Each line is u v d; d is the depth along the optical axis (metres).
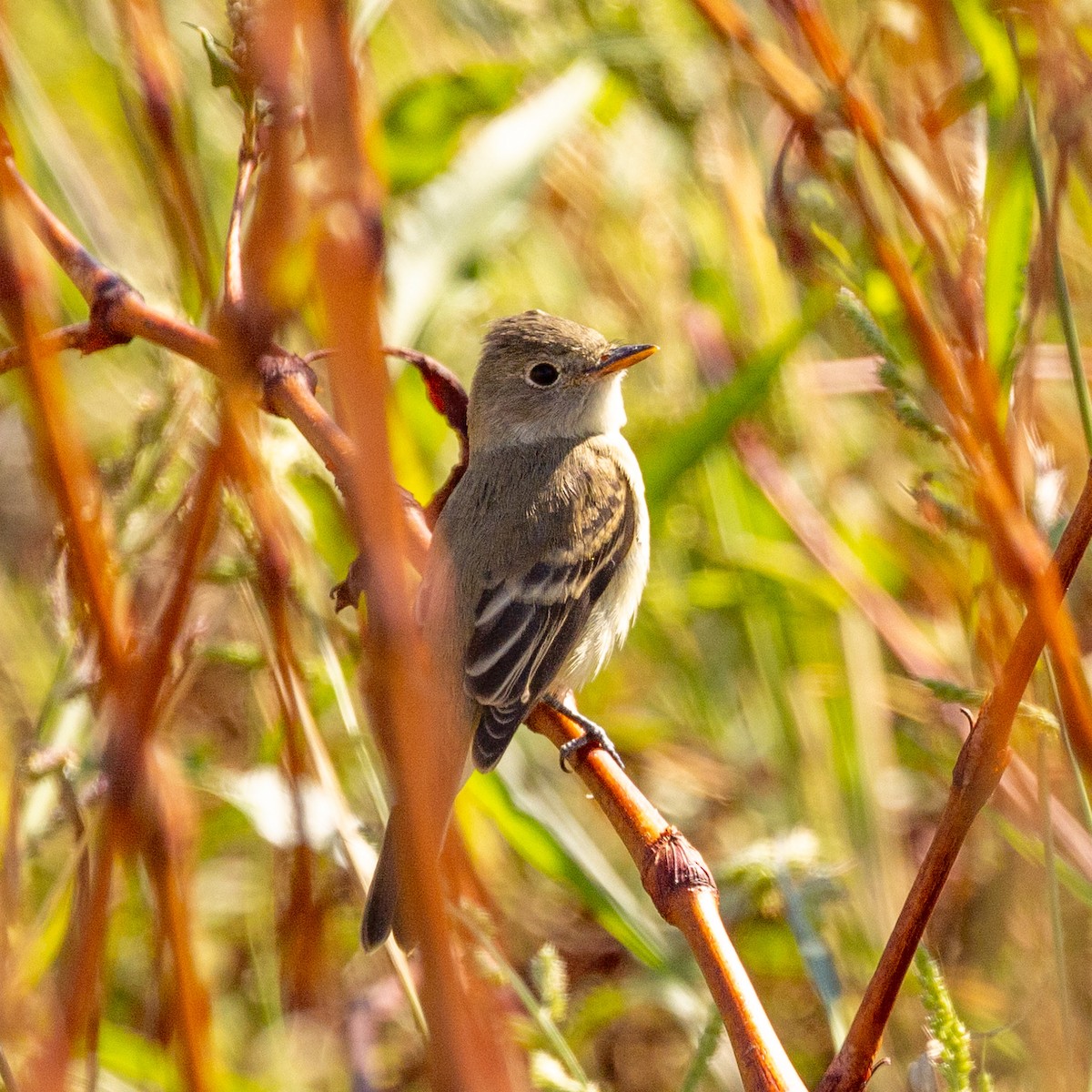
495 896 9.11
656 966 8.59
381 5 5.95
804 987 9.20
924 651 9.52
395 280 9.39
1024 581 5.32
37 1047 5.19
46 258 8.92
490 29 11.32
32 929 6.30
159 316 5.78
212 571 6.04
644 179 11.21
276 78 3.24
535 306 11.16
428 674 3.39
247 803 7.76
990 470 5.70
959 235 7.30
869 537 10.40
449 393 8.06
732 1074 8.34
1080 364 5.88
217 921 9.12
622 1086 8.99
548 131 9.89
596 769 6.07
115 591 5.19
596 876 8.77
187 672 6.11
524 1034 6.99
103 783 5.39
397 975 6.46
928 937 8.35
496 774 8.88
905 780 10.18
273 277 3.76
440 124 10.05
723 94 10.33
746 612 10.34
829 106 6.91
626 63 10.16
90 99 10.91
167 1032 5.92
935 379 6.04
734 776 10.19
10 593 9.14
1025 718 5.23
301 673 6.72
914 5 7.44
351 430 2.98
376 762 8.03
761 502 10.71
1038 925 7.25
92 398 9.80
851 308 5.93
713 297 10.95
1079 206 7.88
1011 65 6.79
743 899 7.70
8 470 10.19
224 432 4.55
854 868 8.70
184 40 10.21
